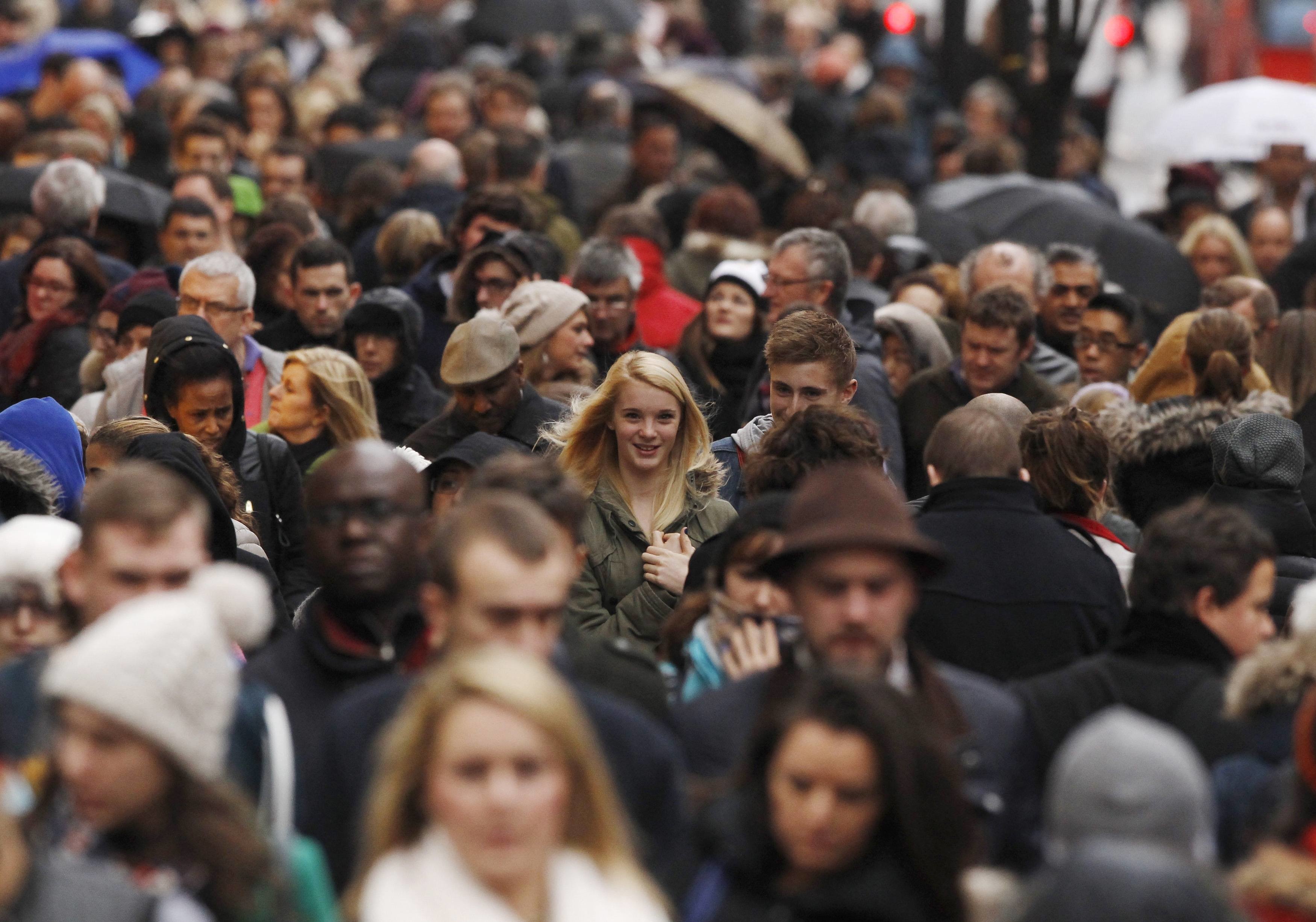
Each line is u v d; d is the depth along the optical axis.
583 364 29.47
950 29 70.94
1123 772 12.15
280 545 26.16
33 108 54.41
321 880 13.62
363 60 75.31
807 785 13.22
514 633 14.54
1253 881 13.41
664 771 15.20
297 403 27.88
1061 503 21.75
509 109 51.16
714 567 18.42
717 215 38.44
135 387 27.73
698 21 78.50
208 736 12.84
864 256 35.62
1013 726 16.27
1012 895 12.85
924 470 29.03
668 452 23.50
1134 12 100.06
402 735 12.68
